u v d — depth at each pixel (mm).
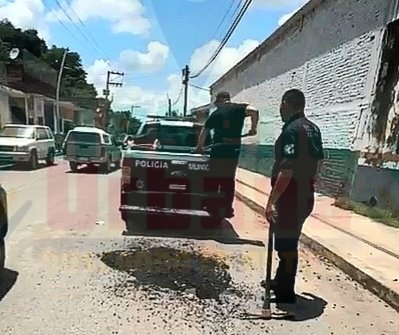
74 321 4828
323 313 5383
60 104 46531
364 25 12742
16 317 4883
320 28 16062
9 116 33656
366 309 5594
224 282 6312
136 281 6180
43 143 23203
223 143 9094
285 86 20328
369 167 11742
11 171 20766
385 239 8656
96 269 6621
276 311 5340
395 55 11070
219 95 9188
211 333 4684
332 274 7016
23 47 51750
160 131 11523
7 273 6277
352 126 13062
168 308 5293
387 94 11250
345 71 13875
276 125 21469
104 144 22109
